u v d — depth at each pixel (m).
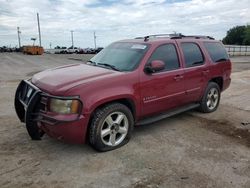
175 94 5.34
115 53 5.25
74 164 3.93
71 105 3.84
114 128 4.38
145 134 5.12
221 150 4.48
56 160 4.04
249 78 12.81
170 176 3.66
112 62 5.02
